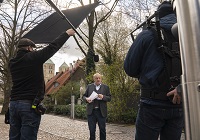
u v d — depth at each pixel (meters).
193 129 1.11
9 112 3.75
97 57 4.16
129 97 15.17
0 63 29.25
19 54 3.61
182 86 1.16
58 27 3.60
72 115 20.92
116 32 21.03
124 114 14.77
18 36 26.83
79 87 35.72
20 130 3.65
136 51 2.49
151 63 2.42
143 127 2.49
